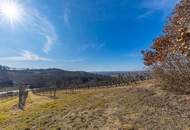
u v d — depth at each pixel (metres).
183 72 15.73
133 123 11.84
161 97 15.89
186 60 14.95
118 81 54.62
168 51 12.48
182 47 6.54
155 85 19.75
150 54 17.98
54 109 18.61
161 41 12.86
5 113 27.05
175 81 16.56
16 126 15.28
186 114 11.70
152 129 10.62
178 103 13.78
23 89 45.91
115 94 20.44
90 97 21.39
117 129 11.33
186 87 15.75
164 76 17.64
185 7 7.91
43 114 17.38
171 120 11.30
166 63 16.86
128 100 17.00
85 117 14.52
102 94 21.92
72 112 16.42
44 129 13.30
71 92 58.56
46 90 79.56
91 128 12.20
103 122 12.90
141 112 13.47
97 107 16.73
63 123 13.94
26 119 16.88
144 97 16.84
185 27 6.55
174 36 9.56
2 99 70.25
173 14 9.94
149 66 19.97
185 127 10.12
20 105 35.62
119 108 15.34
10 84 143.38
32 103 36.44
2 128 15.83
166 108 13.31
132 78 45.34
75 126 13.00
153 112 13.04
